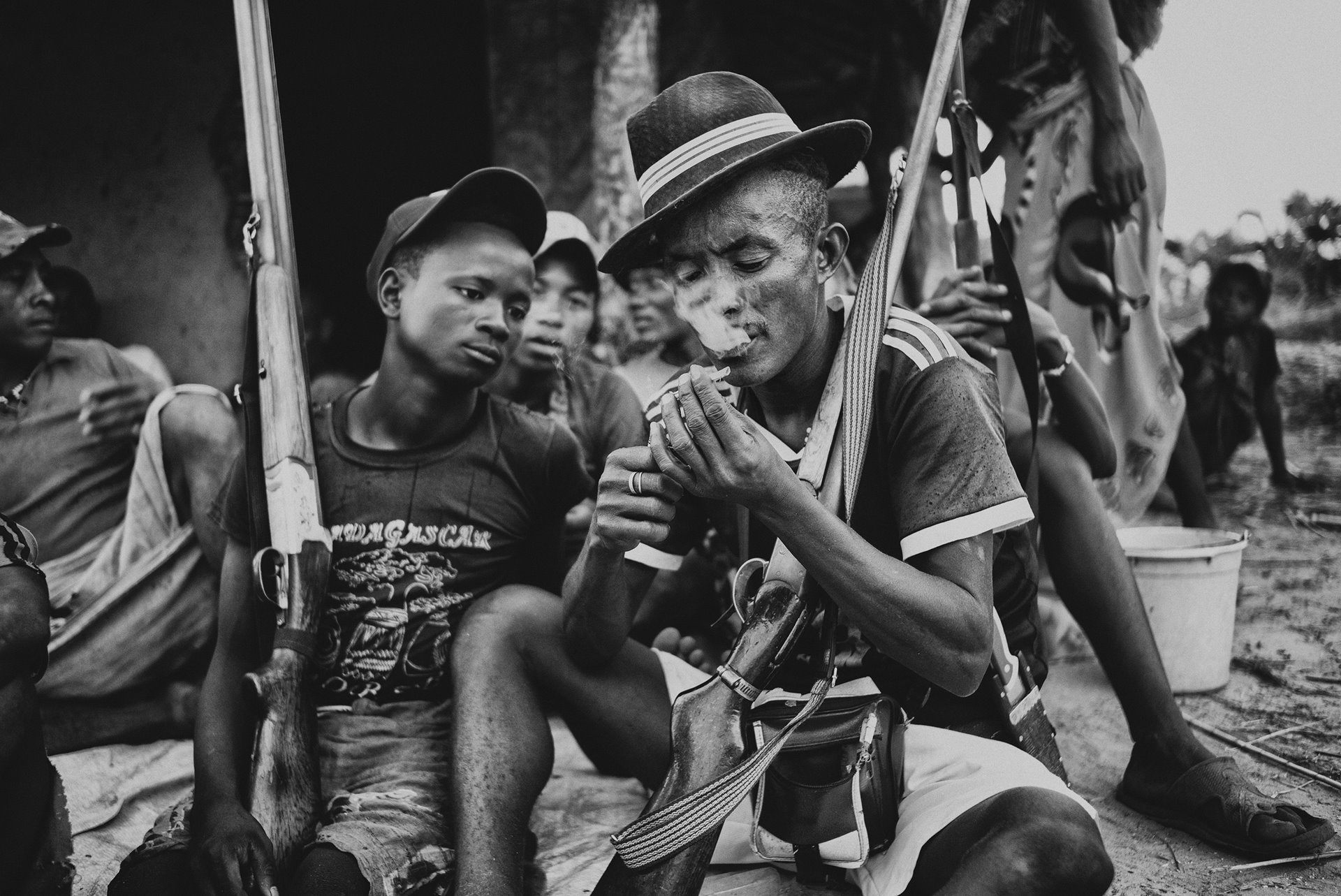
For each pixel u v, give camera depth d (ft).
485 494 6.60
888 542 5.44
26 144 14.78
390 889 5.22
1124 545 9.87
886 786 5.29
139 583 8.82
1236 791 6.61
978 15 11.05
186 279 14.73
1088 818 4.70
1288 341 18.47
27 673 5.41
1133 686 7.13
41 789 5.54
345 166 16.66
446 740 6.31
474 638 6.00
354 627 6.38
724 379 5.11
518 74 13.42
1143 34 10.89
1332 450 17.78
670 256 5.14
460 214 6.39
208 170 14.55
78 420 10.04
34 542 5.59
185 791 7.95
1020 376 6.81
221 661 6.39
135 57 14.60
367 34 16.42
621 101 13.34
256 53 6.76
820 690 4.98
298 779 5.66
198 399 9.20
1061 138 10.85
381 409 6.63
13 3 14.51
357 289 16.75
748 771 4.75
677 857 4.77
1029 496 6.91
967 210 7.64
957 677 4.93
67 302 13.91
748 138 5.04
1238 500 15.71
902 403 5.22
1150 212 10.87
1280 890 6.12
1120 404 10.99
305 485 6.14
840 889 5.64
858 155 5.43
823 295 5.46
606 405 9.70
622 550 5.45
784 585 4.95
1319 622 11.03
